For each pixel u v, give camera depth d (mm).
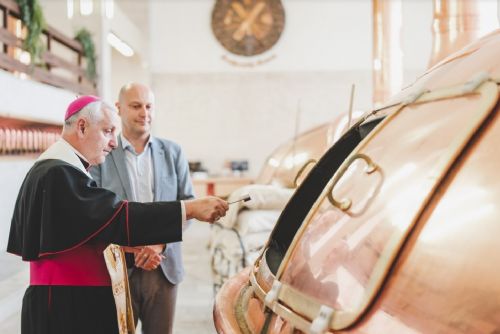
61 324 1667
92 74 8383
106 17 8852
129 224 1628
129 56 11008
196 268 5984
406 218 918
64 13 8766
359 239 999
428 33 10781
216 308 1414
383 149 1140
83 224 1602
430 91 1174
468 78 1070
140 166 2369
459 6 2811
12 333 3684
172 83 11086
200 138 11117
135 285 2271
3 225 5621
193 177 10000
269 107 11031
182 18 11016
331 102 10961
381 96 4969
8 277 4668
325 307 965
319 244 1111
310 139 5109
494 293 754
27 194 1679
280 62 10969
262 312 1208
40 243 1601
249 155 11078
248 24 10945
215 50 11031
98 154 1815
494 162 855
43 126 7238
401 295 858
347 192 1154
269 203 4148
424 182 934
